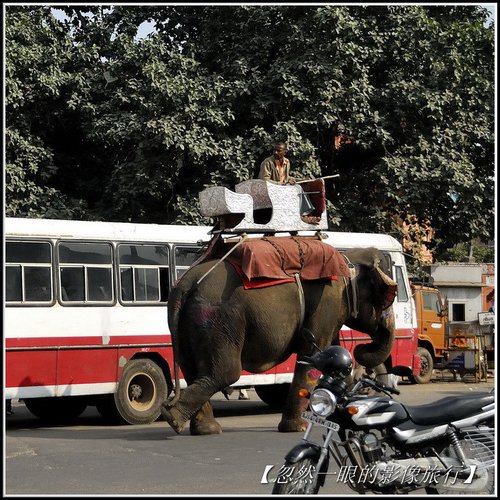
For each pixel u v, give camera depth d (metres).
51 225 47.56
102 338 48.28
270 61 75.81
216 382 39.59
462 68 75.12
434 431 24.97
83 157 80.00
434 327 82.44
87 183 78.81
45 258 46.97
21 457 35.28
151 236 51.22
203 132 69.75
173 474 31.11
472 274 101.31
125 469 32.22
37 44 72.94
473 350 79.56
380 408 24.50
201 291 40.03
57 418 52.91
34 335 45.88
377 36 73.44
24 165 72.25
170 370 50.88
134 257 50.38
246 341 40.31
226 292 39.91
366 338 59.22
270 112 72.56
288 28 73.25
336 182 79.00
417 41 74.69
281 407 58.41
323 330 42.34
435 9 80.88
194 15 79.25
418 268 82.94
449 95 74.00
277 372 54.41
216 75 72.38
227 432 43.41
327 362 24.45
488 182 75.81
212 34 76.12
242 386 52.69
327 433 23.88
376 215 76.31
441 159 72.75
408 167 72.69
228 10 74.94
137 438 41.28
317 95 71.38
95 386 47.75
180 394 39.75
